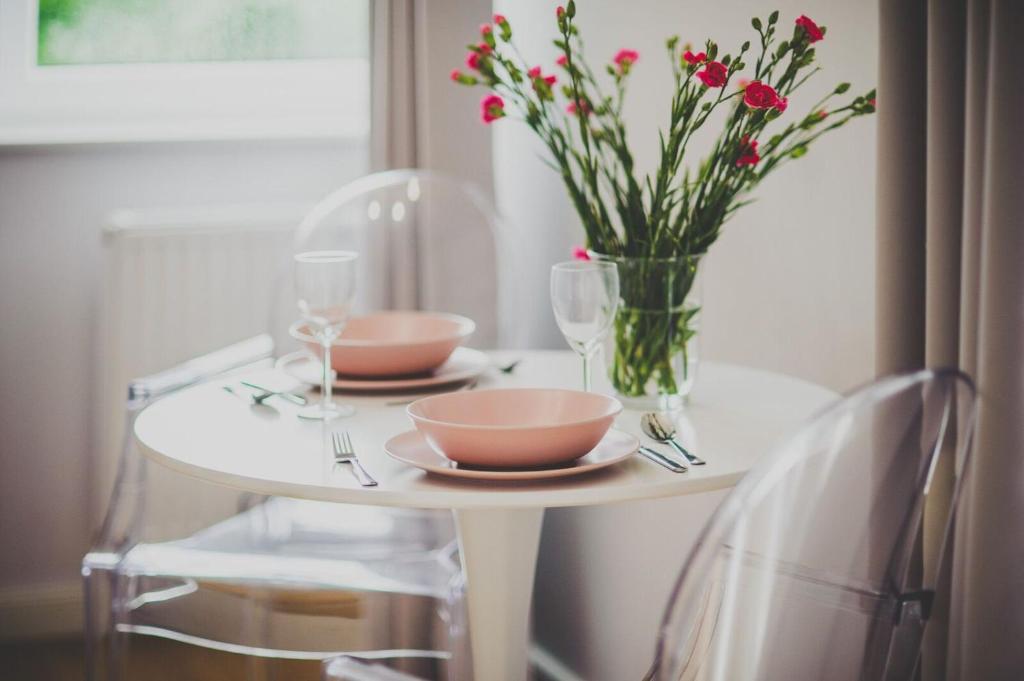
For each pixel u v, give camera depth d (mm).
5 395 2666
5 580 2709
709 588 884
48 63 2779
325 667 1139
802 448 873
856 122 1709
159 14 2818
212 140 2693
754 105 1320
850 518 888
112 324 2568
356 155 2791
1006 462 1285
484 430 1181
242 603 1726
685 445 1346
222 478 1239
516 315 2369
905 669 972
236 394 1627
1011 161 1261
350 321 1783
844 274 1760
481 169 2516
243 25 2867
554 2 2453
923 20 1329
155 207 2709
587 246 1544
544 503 1153
